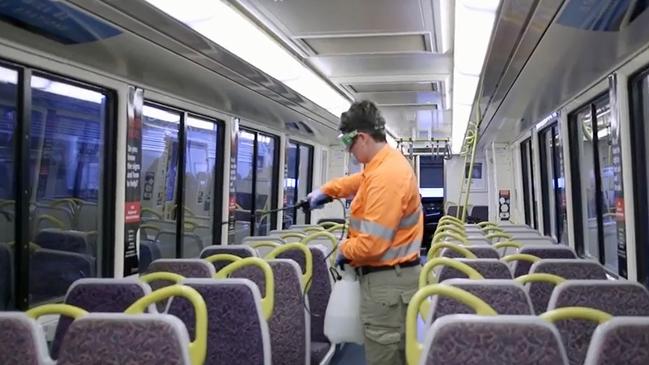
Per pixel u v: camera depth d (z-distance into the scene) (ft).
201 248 16.55
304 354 8.37
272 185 23.06
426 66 14.43
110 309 6.37
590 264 7.63
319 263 10.57
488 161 32.09
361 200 6.59
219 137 17.33
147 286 6.44
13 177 9.14
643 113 10.72
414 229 6.64
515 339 3.85
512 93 13.96
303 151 27.43
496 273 7.66
